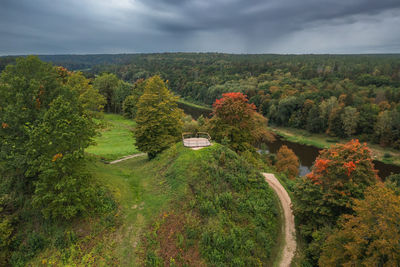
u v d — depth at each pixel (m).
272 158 52.19
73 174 18.83
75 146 19.14
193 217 20.14
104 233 19.30
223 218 20.64
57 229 19.02
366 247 15.30
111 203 21.73
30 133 17.95
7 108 19.30
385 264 13.94
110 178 26.42
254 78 153.00
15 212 19.73
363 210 15.66
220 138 33.53
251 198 24.42
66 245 18.25
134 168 33.34
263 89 124.38
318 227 21.81
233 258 18.12
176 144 31.70
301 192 23.30
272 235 22.53
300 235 23.20
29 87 20.80
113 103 86.00
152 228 19.77
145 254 17.83
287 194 29.66
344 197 20.03
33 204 17.98
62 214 18.73
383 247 14.09
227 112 32.66
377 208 15.12
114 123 70.19
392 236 13.79
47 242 18.47
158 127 34.03
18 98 19.81
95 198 20.62
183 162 26.12
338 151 22.12
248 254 19.20
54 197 17.95
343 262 16.50
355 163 20.92
